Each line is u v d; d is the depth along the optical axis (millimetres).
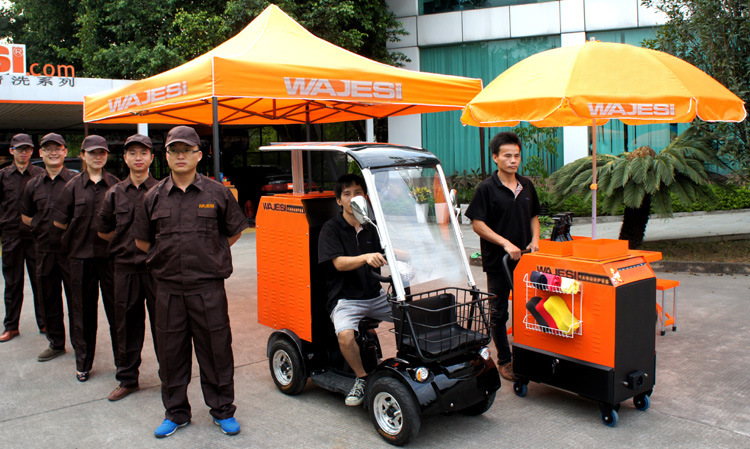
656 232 10383
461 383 3451
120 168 17719
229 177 15969
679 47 8742
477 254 8695
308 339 3996
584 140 13836
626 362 3617
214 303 3607
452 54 15117
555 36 14242
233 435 3641
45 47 19875
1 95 10305
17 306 5711
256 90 4844
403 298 3408
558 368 3848
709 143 8461
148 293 4195
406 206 3705
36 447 3520
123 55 14281
